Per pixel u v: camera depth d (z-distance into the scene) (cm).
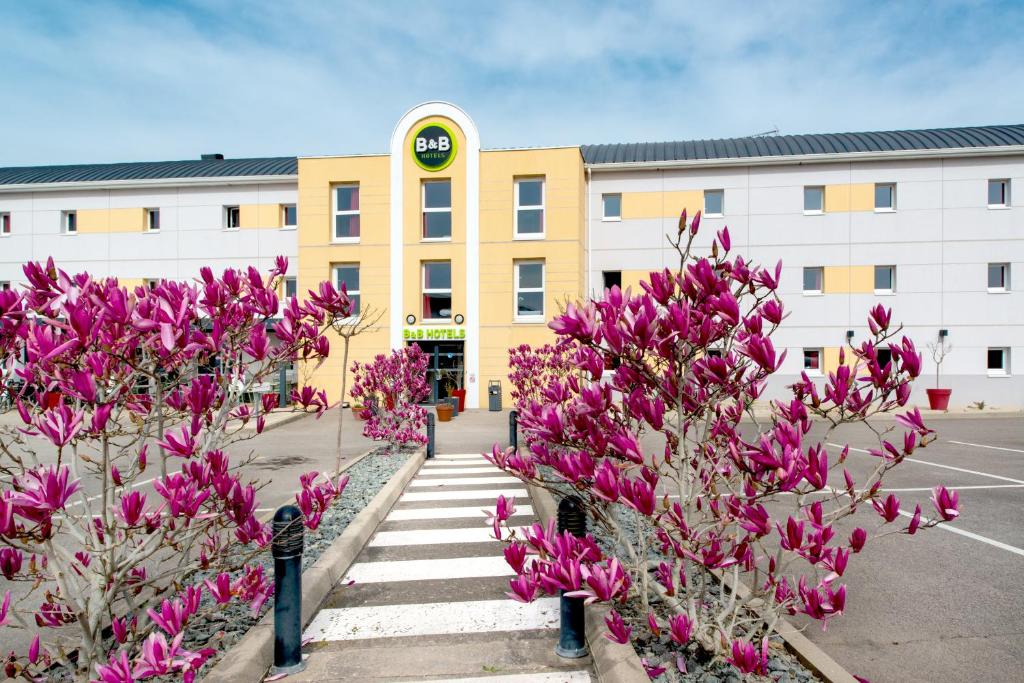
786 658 331
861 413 282
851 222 2138
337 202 2209
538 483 308
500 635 381
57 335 258
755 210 2177
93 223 2423
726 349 286
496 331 2097
